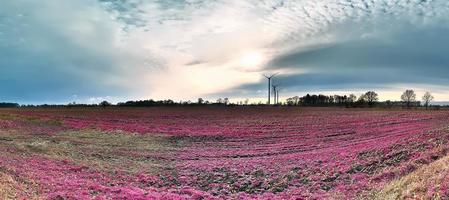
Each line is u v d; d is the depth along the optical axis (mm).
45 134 59469
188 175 35781
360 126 74688
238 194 29562
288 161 40656
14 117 79250
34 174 28062
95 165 36562
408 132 56906
